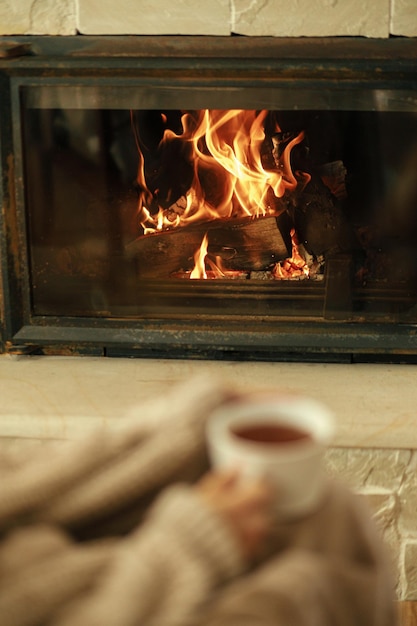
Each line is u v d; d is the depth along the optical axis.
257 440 0.55
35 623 0.49
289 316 1.94
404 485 1.64
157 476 0.59
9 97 1.85
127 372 1.91
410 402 1.73
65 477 0.59
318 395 1.77
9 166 1.88
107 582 0.50
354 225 1.95
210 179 1.97
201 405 0.63
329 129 1.90
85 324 1.96
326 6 1.77
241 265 1.98
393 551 1.66
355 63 1.76
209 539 0.50
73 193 1.93
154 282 1.96
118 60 1.79
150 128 1.92
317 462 0.55
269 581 0.52
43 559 0.53
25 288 1.96
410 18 1.77
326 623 0.52
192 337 1.93
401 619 1.61
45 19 1.81
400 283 1.93
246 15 1.78
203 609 0.48
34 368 1.93
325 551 0.57
